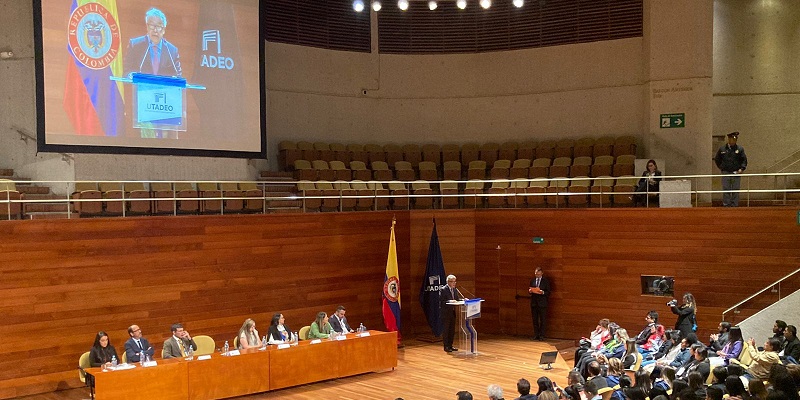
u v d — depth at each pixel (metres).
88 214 12.60
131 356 10.38
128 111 13.98
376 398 10.59
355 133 19.12
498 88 19.19
